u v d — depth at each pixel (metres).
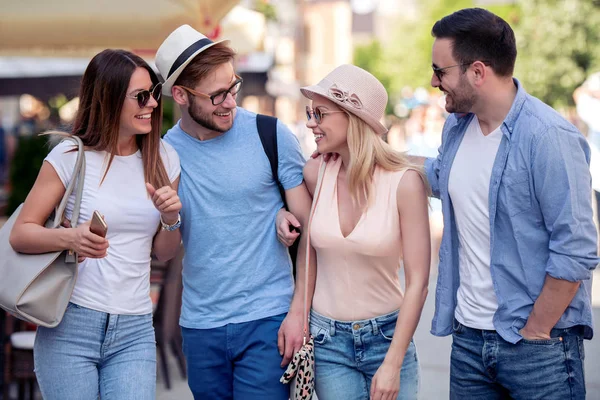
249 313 3.59
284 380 3.42
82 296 3.26
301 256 3.59
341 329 3.40
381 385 3.22
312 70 66.25
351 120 3.31
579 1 23.61
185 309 3.69
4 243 3.25
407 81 42.94
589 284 3.18
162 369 6.32
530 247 3.10
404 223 3.31
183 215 3.63
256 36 9.88
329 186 3.43
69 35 6.34
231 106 3.52
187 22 6.17
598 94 9.94
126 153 3.40
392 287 3.41
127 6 6.23
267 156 3.61
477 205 3.21
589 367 6.36
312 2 72.62
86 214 3.28
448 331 3.39
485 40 3.10
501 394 3.35
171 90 3.58
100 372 3.36
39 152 8.69
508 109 3.16
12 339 5.11
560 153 2.97
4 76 10.89
